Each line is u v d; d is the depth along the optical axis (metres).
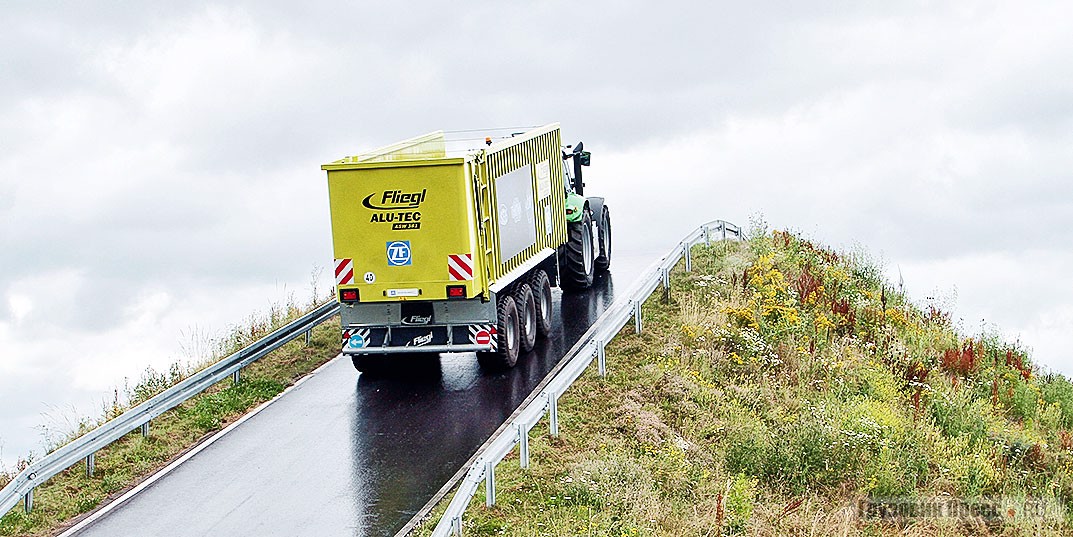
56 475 14.39
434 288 16.97
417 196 16.86
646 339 19.02
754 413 16.66
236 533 12.25
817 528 13.45
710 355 18.52
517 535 11.94
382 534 11.98
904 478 15.44
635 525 12.44
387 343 17.55
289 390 18.06
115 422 14.74
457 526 11.43
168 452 15.26
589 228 24.20
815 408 16.88
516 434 13.47
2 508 12.44
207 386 17.02
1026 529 14.66
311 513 12.70
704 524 12.98
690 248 24.88
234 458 14.80
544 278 20.31
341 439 15.26
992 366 21.77
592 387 16.67
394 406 16.66
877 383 18.92
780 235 27.47
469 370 18.39
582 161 24.14
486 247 17.25
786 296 22.09
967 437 17.69
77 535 12.53
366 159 17.80
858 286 25.00
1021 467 17.42
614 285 24.58
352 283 17.20
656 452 14.70
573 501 12.98
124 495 13.79
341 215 17.08
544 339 20.00
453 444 14.72
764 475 14.85
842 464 15.15
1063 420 20.28
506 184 18.42
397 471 13.87
